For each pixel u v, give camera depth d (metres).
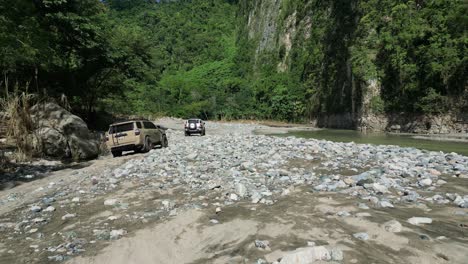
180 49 149.62
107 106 46.50
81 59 30.64
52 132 16.69
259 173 10.34
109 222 6.59
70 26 25.25
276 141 21.19
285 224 5.64
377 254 4.37
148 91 101.81
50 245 5.59
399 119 42.12
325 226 5.43
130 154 19.27
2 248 5.55
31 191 10.24
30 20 20.33
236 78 116.31
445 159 13.06
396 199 7.05
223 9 173.50
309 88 74.38
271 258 4.50
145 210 7.25
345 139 29.69
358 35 54.75
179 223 6.11
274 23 110.00
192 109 96.06
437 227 5.30
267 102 91.31
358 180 8.52
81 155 17.45
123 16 172.00
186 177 10.42
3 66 21.67
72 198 8.80
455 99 35.81
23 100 16.66
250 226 5.68
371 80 46.75
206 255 4.87
